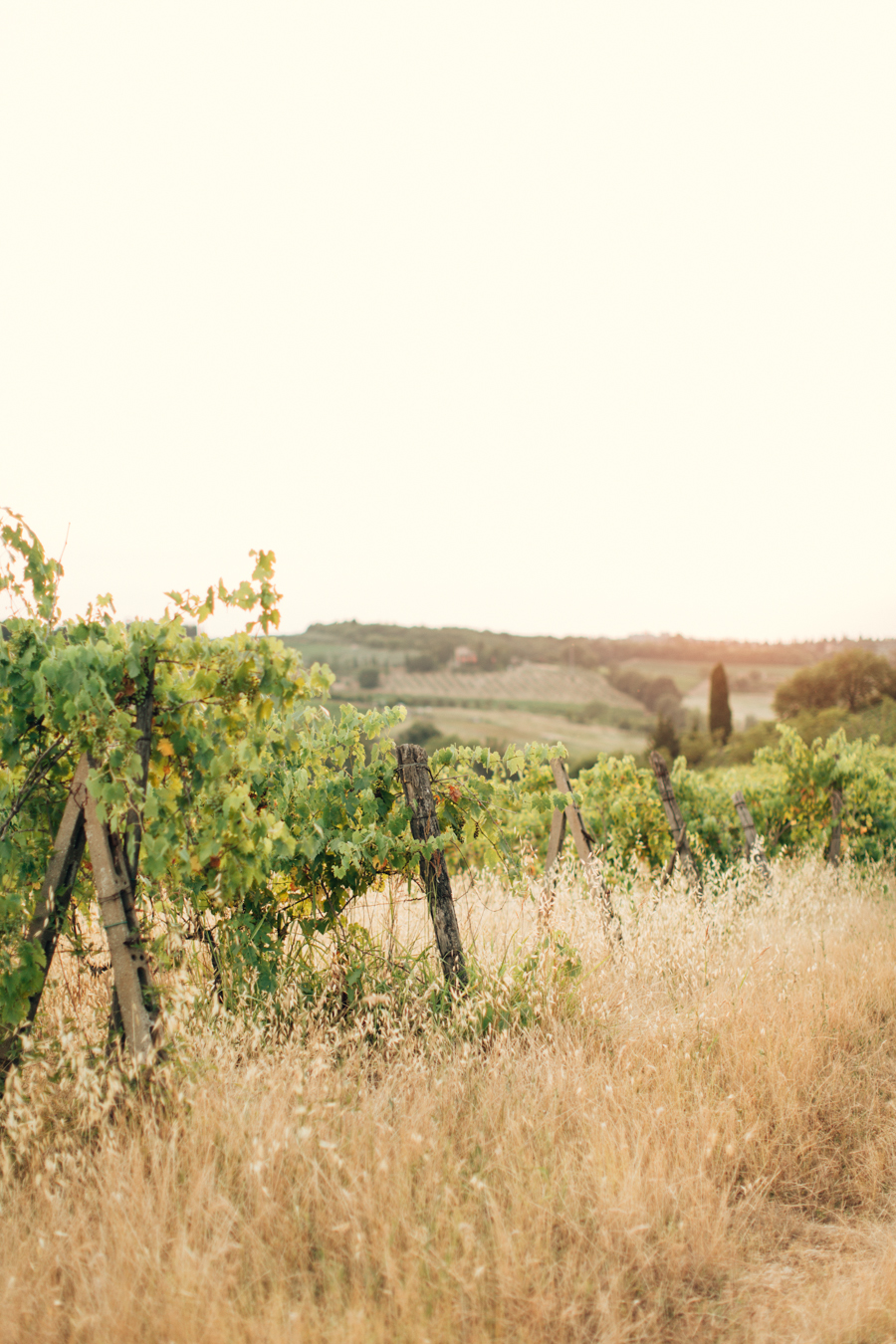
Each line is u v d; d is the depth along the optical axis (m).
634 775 9.06
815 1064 3.87
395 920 4.62
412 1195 2.80
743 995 4.59
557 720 125.88
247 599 3.34
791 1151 3.26
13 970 3.05
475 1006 4.07
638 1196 2.78
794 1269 2.68
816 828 10.38
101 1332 2.16
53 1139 3.00
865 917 6.79
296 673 3.45
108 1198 2.58
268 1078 3.17
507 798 4.91
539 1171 2.84
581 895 6.21
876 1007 4.72
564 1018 4.26
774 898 6.84
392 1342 2.19
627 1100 3.43
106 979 3.63
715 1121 3.24
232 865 3.36
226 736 3.46
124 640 3.22
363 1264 2.44
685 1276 2.62
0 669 3.17
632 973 5.00
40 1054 3.22
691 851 8.67
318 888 4.38
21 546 3.18
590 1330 2.37
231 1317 2.19
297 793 4.23
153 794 3.07
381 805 4.60
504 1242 2.48
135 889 3.44
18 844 3.34
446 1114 3.26
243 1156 2.81
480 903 5.45
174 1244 2.42
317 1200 2.67
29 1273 2.37
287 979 4.03
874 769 10.85
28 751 3.39
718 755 57.72
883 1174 3.19
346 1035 3.63
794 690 75.62
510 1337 2.26
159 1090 3.06
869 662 71.56
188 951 3.90
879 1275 2.55
